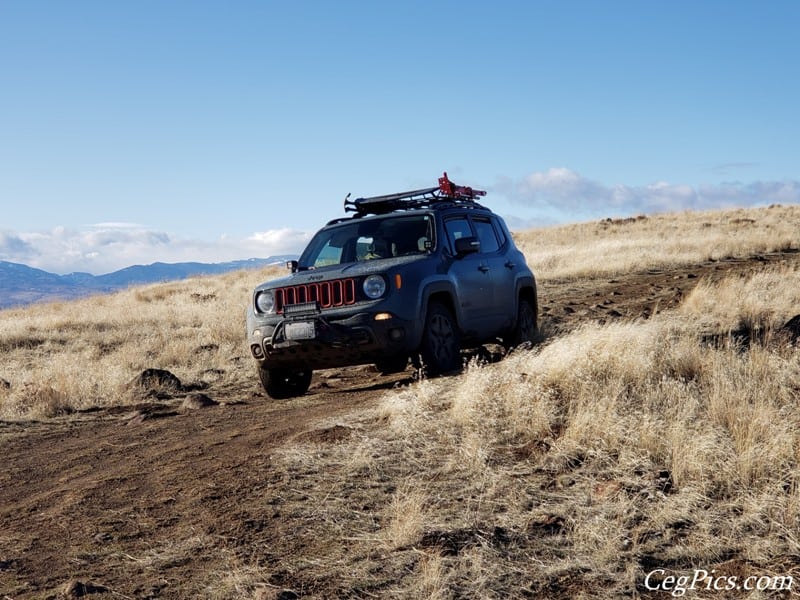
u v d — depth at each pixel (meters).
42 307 27.45
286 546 4.53
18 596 4.14
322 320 8.62
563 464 5.38
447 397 6.92
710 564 4.18
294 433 6.71
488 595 3.91
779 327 9.38
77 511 5.36
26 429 9.20
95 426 9.03
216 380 12.27
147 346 15.99
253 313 9.12
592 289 19.53
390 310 8.53
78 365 14.12
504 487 5.11
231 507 5.12
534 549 4.36
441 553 4.29
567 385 6.57
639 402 6.23
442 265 9.29
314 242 10.09
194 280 34.06
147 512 5.20
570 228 48.12
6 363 15.70
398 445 5.90
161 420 8.65
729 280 14.45
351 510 4.94
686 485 4.93
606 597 3.90
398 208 10.25
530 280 11.13
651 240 34.69
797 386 6.63
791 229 38.44
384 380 10.23
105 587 4.16
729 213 49.38
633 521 4.60
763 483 4.86
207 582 4.17
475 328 9.77
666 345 7.61
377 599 3.93
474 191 11.02
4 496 6.07
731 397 6.03
